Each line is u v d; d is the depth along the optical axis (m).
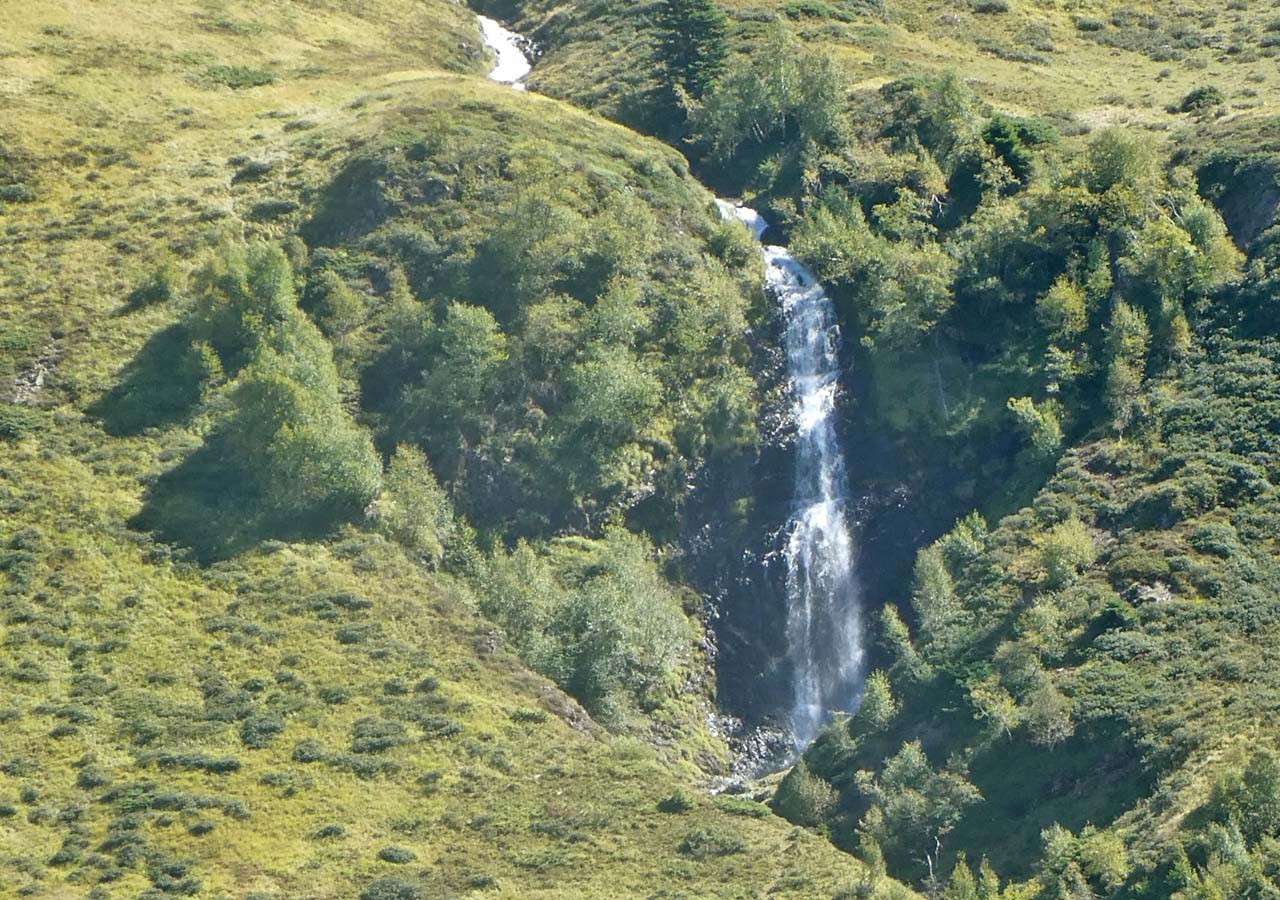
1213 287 111.69
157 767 87.19
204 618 97.06
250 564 100.75
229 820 83.88
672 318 117.25
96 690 91.75
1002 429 110.62
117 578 99.00
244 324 113.31
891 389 114.75
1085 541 97.06
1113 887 74.75
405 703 92.12
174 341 114.62
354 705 91.81
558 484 108.94
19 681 91.75
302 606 98.06
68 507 102.81
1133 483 101.50
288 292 114.69
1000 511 106.31
